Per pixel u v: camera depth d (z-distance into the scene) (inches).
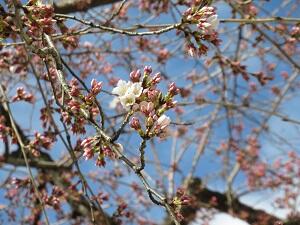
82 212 53.5
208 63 41.2
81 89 21.9
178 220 19.8
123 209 32.5
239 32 41.6
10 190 48.3
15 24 22.8
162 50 51.1
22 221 48.7
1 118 33.3
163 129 19.7
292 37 37.0
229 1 36.6
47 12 22.7
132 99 20.3
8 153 47.8
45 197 34.9
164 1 41.3
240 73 39.8
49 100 31.2
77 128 24.4
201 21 22.6
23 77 37.8
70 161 51.1
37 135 31.0
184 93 47.1
